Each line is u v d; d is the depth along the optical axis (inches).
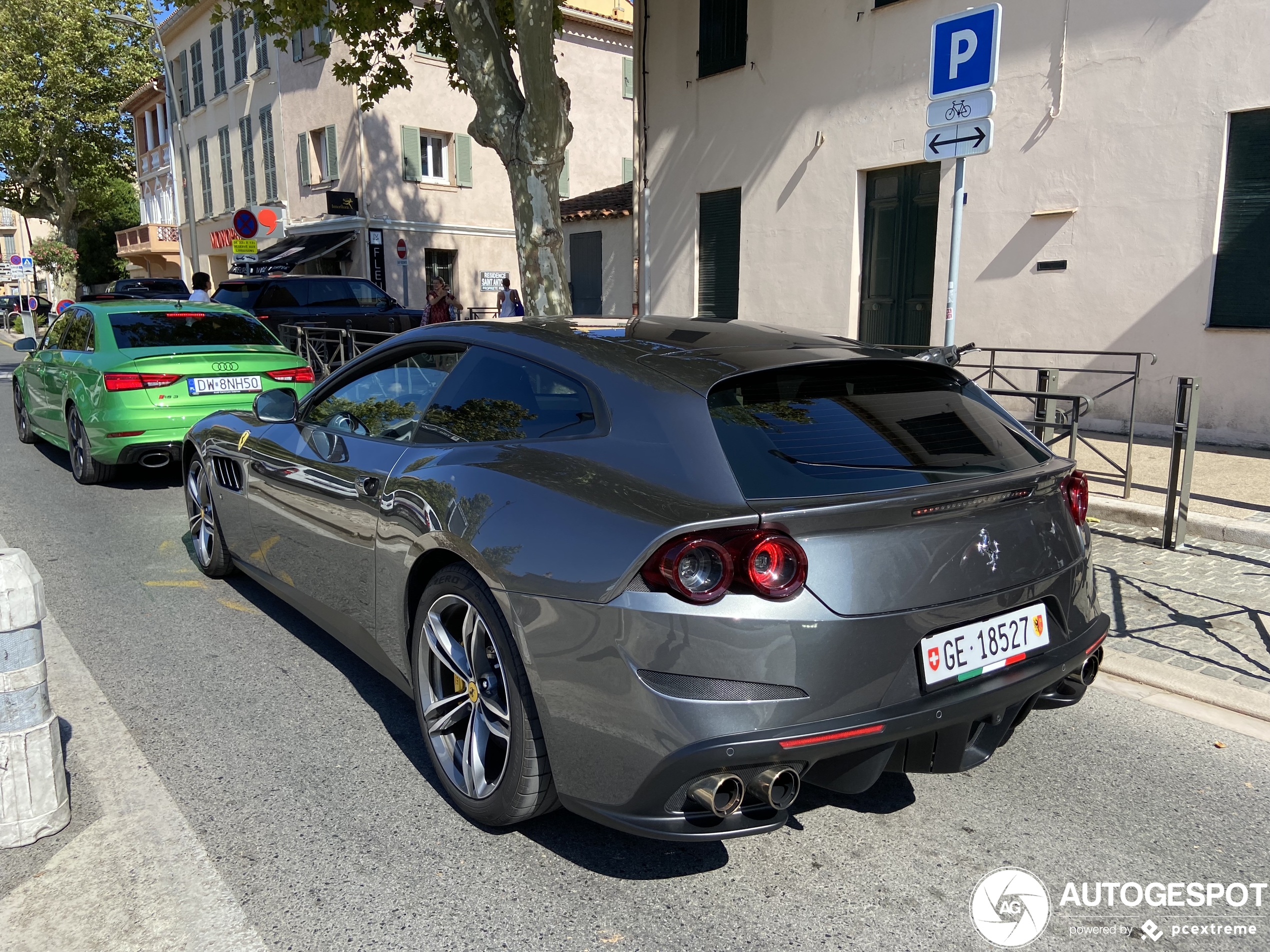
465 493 109.0
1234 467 302.2
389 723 138.3
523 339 122.1
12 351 1016.2
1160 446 343.0
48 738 107.0
